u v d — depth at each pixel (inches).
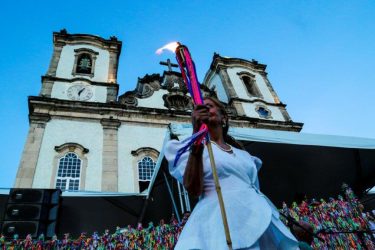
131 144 639.8
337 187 456.1
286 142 321.1
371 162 414.9
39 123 601.6
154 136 671.8
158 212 470.9
